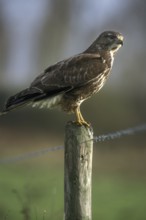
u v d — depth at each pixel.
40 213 15.34
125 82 40.41
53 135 32.75
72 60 10.69
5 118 34.25
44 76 10.47
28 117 34.31
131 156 27.81
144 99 36.31
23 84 39.31
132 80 40.78
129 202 20.69
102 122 33.78
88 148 8.58
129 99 36.19
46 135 32.66
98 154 28.14
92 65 10.70
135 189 22.53
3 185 20.47
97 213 19.53
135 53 43.22
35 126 33.75
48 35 48.75
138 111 35.22
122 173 25.33
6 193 19.05
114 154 28.20
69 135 8.57
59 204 17.66
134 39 44.84
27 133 32.62
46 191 18.97
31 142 31.19
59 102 10.51
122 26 46.25
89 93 10.70
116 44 11.02
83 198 8.58
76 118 10.53
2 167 24.16
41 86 10.28
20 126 33.53
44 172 23.75
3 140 31.12
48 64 48.34
